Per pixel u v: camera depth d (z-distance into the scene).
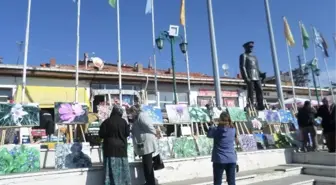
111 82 21.94
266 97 31.33
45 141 11.66
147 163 7.66
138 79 22.78
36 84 19.44
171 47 17.06
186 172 9.27
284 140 13.51
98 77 21.23
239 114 13.01
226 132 7.43
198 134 11.59
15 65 18.39
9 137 8.98
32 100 18.03
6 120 7.82
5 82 18.44
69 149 7.99
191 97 25.56
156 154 7.89
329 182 9.88
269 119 14.23
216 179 7.49
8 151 7.25
